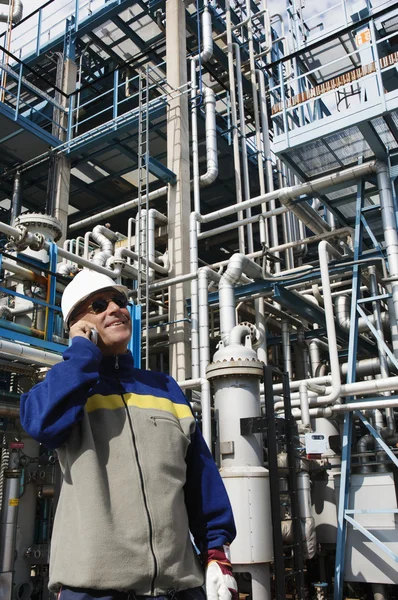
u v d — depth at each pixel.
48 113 19.05
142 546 1.83
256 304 11.84
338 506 9.12
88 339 2.08
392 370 11.16
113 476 1.93
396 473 8.86
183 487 2.26
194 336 11.97
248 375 7.78
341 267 10.08
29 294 8.56
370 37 9.50
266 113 16.81
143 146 17.00
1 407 7.62
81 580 1.75
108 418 2.03
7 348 7.09
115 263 12.09
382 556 8.10
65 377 1.90
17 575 7.64
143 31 17.27
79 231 20.91
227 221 19.98
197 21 16.72
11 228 8.38
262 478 7.34
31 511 8.05
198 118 16.09
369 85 9.25
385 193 9.54
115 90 15.57
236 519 7.11
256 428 7.49
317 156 10.20
